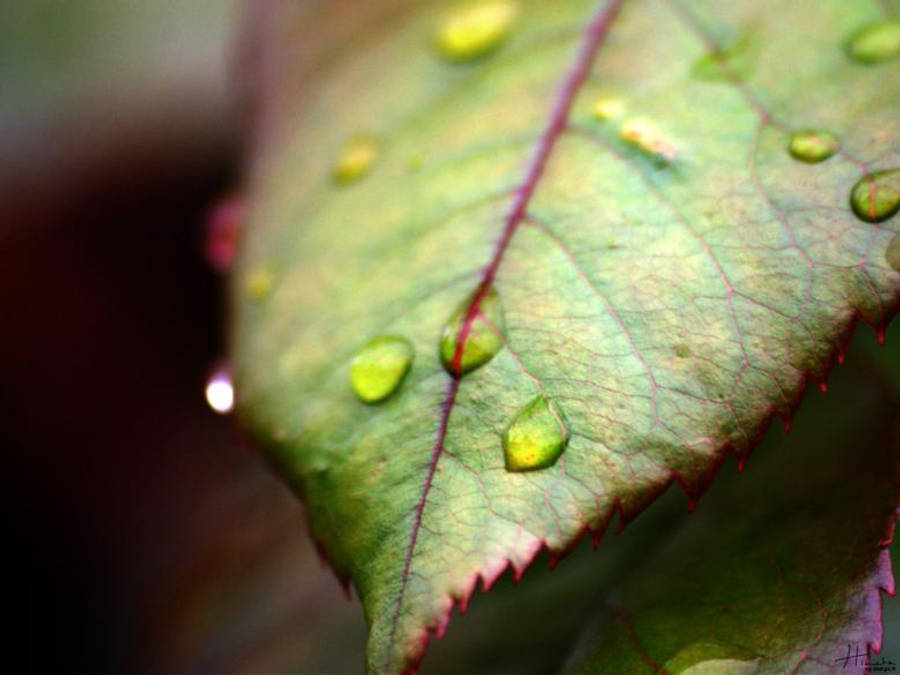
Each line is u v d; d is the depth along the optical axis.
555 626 0.14
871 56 0.13
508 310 0.13
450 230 0.14
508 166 0.14
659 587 0.13
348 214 0.14
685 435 0.12
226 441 0.24
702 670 0.13
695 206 0.13
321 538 0.13
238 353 0.14
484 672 0.14
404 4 0.16
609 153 0.14
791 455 0.14
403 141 0.15
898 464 0.13
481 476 0.13
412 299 0.13
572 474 0.12
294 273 0.14
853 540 0.13
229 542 0.17
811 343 0.13
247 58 0.17
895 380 0.14
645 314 0.13
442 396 0.13
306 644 0.16
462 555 0.12
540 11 0.15
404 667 0.12
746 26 0.14
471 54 0.15
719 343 0.13
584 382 0.13
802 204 0.13
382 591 0.12
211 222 0.17
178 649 0.17
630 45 0.14
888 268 0.13
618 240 0.13
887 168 0.13
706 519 0.14
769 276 0.13
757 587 0.13
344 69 0.16
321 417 0.13
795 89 0.14
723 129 0.13
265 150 0.16
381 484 0.13
